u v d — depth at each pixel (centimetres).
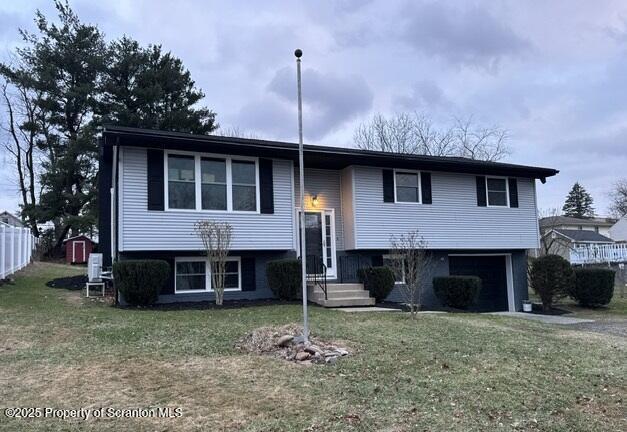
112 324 884
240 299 1323
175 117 2738
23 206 2842
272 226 1345
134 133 1152
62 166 2545
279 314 1038
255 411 494
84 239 2817
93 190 2575
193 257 1298
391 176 1570
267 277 1309
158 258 1246
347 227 1530
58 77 2709
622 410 552
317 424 468
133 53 2786
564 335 1005
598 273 1667
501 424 491
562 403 562
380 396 549
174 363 647
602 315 1510
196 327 872
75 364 630
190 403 509
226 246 1213
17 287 1380
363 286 1398
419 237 1555
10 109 3112
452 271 1747
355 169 1512
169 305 1170
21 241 1827
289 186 1389
